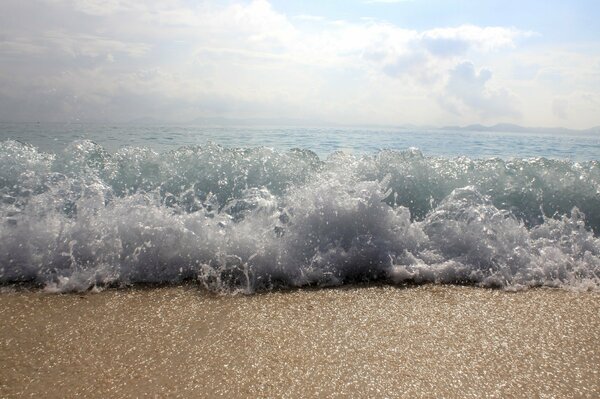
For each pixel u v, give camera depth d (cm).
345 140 1484
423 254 343
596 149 1218
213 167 422
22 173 402
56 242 323
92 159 424
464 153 1068
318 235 343
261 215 356
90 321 251
